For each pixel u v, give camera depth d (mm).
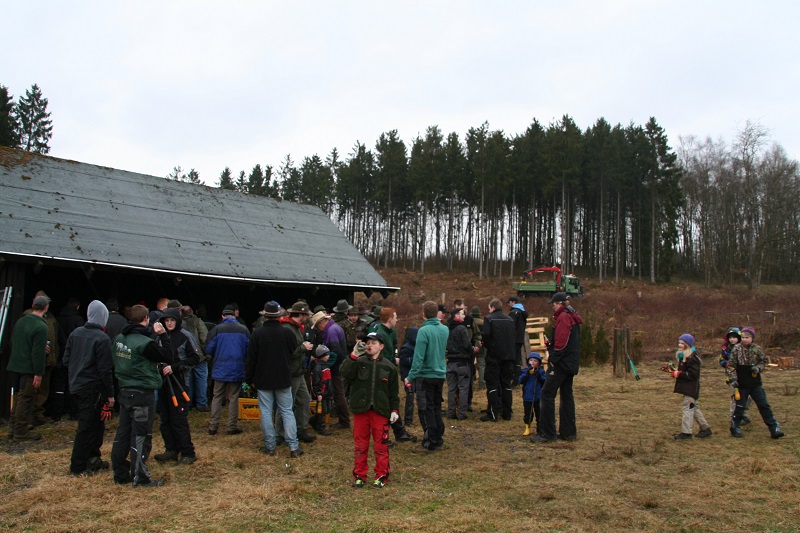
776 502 4977
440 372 6984
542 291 39938
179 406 6203
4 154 10922
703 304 31625
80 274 10805
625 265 64812
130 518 4578
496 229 60406
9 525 4449
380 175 62000
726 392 11336
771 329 20453
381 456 5527
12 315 8297
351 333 9000
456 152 59312
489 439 7566
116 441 5484
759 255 47688
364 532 4336
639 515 4688
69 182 11203
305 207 15984
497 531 4352
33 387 7258
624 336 13938
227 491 5281
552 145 55625
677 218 57875
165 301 9320
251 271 11266
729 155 54125
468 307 33375
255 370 6688
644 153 57281
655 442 7121
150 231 10906
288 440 6617
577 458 6562
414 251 59406
